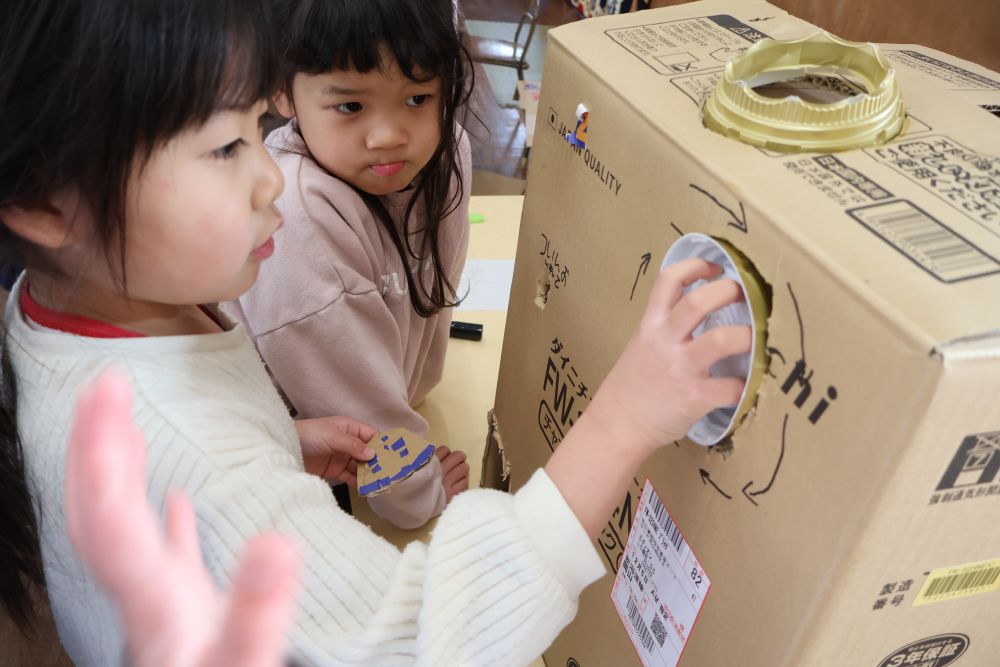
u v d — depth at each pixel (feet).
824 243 1.14
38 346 1.56
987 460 1.07
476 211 4.08
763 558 1.32
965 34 2.33
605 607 1.94
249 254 1.60
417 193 2.71
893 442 1.03
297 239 2.41
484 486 2.86
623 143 1.62
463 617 1.52
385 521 2.73
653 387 1.40
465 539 1.57
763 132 1.39
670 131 1.45
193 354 1.68
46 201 1.38
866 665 1.33
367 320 2.59
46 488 1.56
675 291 1.39
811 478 1.18
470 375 3.31
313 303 2.45
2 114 1.30
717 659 1.49
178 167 1.38
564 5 11.82
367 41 2.12
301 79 2.29
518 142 8.46
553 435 2.21
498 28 10.97
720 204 1.32
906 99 1.57
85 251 1.46
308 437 2.44
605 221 1.75
